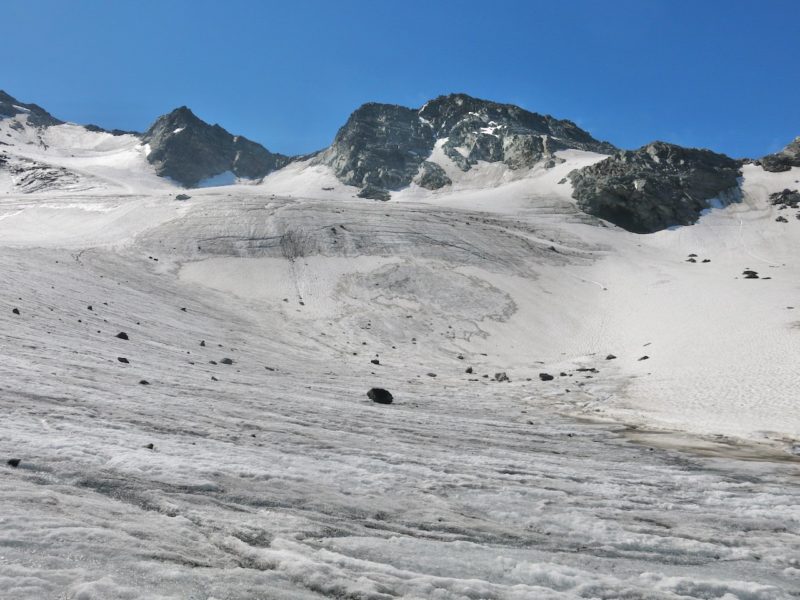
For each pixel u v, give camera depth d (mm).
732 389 32844
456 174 165375
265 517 8484
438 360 48250
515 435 20469
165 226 79750
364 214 91062
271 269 67625
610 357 47344
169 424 13758
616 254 87625
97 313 36156
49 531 6242
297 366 37344
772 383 33094
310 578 6395
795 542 10586
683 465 17625
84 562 5785
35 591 4980
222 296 59125
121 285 50938
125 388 17391
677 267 80875
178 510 8117
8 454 9062
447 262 73312
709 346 43562
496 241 83688
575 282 72062
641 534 10102
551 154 158750
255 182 199000
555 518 10539
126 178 182625
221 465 10641
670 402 31578
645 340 50656
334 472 11656
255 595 5781
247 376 27531
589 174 127875
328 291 63281
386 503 10234
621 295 66750
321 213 88938
